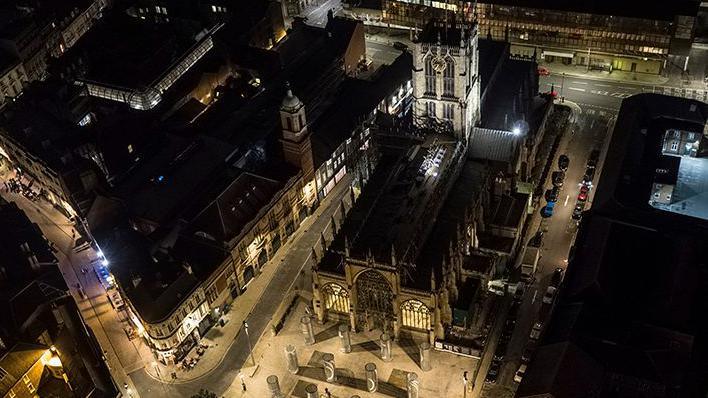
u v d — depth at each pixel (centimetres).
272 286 15462
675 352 11769
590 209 15338
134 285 13800
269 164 16550
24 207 18125
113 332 14700
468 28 14588
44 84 19650
